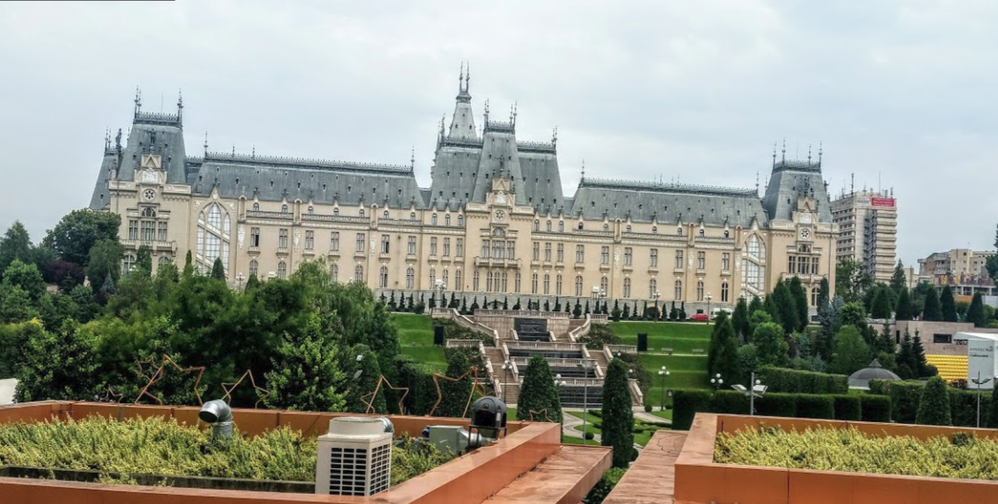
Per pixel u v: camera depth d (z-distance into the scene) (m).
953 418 124.12
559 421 110.38
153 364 89.25
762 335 194.12
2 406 50.62
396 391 122.81
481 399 49.06
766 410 109.75
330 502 29.89
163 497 30.44
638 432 132.50
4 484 30.94
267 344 99.25
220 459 39.91
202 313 103.00
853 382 172.00
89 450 42.22
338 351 94.06
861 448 48.00
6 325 175.88
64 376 90.81
